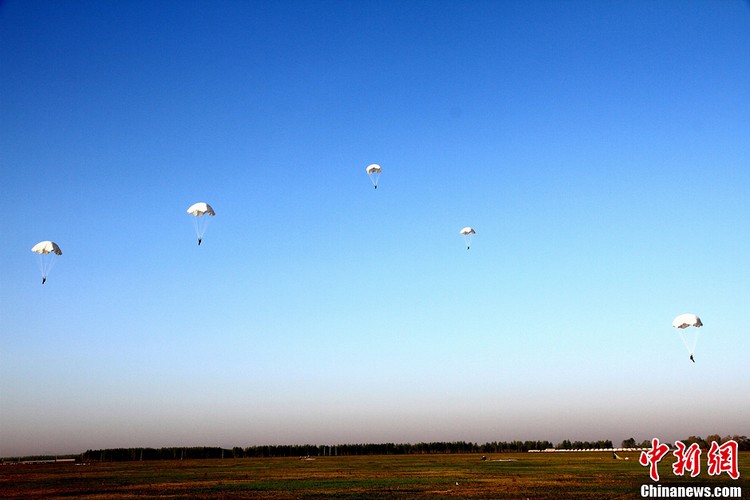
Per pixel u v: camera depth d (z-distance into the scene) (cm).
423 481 6069
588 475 6500
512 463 9888
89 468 10262
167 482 6372
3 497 4978
